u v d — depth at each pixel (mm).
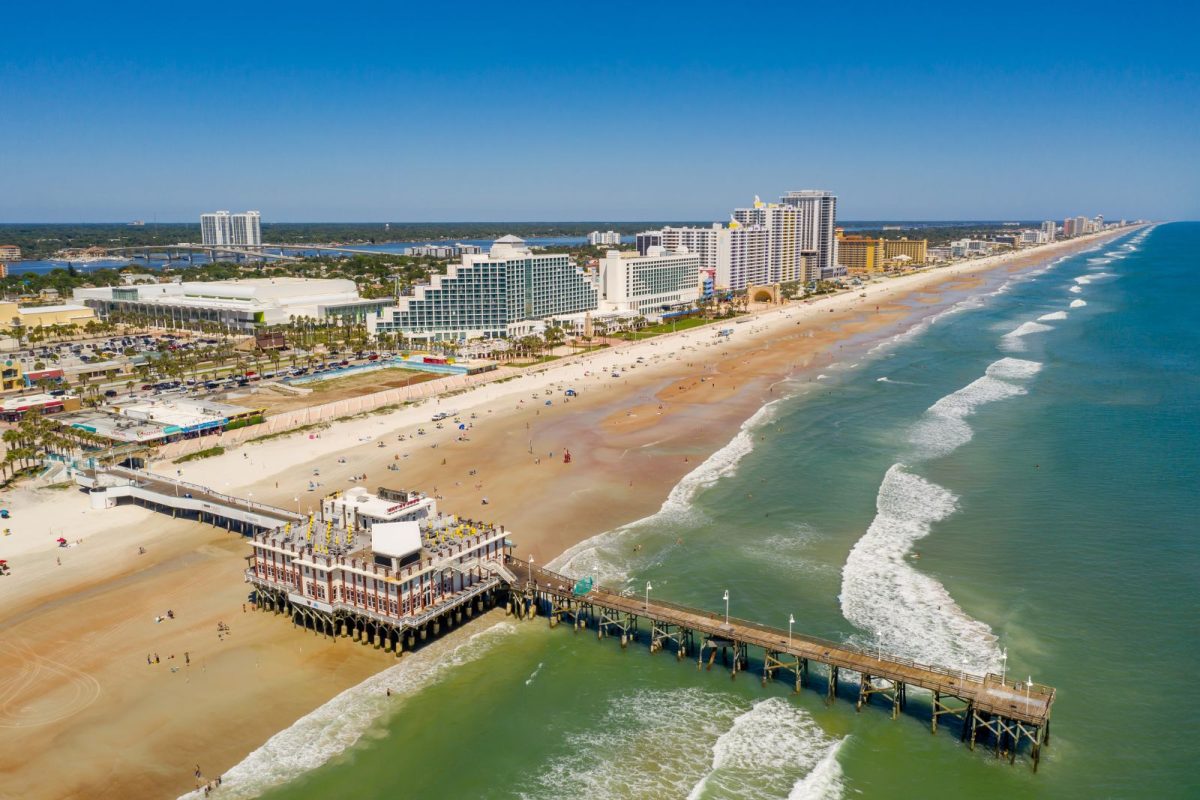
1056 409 185250
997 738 75750
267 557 102125
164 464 158125
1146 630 92625
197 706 82812
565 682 88188
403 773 73750
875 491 137500
